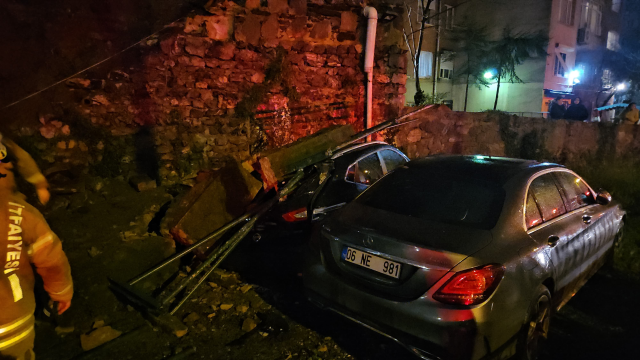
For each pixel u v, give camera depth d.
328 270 2.94
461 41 20.41
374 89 7.49
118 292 3.40
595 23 22.98
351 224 2.97
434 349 2.41
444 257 2.45
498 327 2.45
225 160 6.03
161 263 3.67
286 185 4.28
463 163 3.54
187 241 4.03
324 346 3.03
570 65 21.44
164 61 5.48
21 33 4.59
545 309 2.93
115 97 5.20
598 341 3.33
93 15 5.04
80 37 4.97
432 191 3.20
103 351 2.84
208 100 5.85
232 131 6.09
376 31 7.30
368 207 3.21
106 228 4.12
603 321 3.64
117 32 5.20
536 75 19.66
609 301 4.01
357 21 7.02
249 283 3.92
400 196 3.25
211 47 5.77
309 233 4.32
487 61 18.92
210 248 4.00
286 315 3.44
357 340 3.15
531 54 19.66
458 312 2.35
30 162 2.47
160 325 3.12
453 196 3.08
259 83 6.24
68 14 4.88
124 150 5.25
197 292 3.68
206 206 4.25
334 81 7.00
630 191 8.23
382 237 2.68
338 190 4.57
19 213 1.78
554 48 19.62
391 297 2.56
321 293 2.96
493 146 8.96
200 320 3.29
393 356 2.99
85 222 4.12
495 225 2.75
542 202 3.22
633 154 10.05
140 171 5.35
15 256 1.76
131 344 2.95
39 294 3.07
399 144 7.83
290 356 2.93
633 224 6.30
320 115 6.91
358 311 2.73
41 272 1.95
